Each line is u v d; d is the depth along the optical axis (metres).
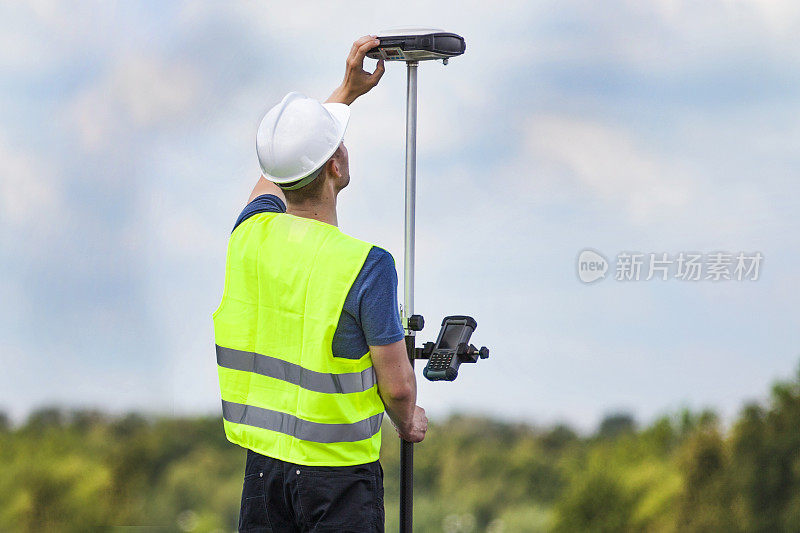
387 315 5.93
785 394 22.53
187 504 23.45
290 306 6.14
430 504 24.05
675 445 22.70
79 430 24.25
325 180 6.27
